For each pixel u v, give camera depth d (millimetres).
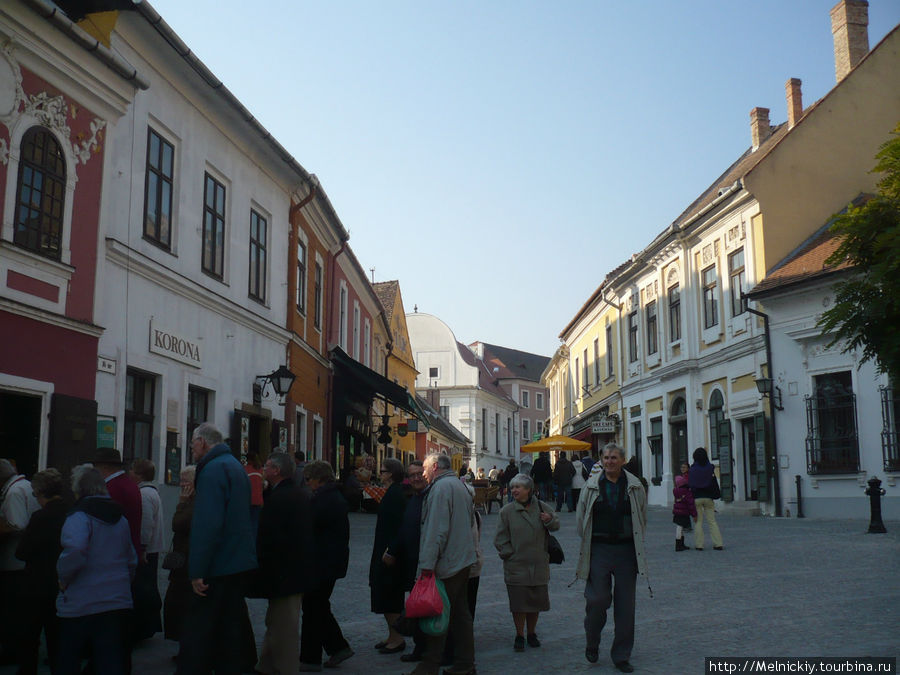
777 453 23859
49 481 7363
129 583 6500
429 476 7266
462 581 7160
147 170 14836
